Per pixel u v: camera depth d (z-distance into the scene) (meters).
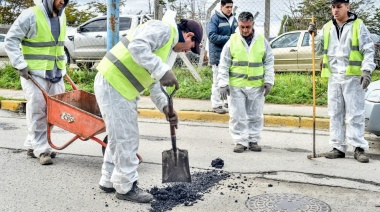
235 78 6.54
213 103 9.20
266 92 6.57
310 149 6.91
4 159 6.02
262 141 7.44
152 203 4.49
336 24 6.19
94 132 5.40
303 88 11.04
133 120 4.30
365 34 5.95
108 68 4.18
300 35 15.40
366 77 5.88
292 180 5.31
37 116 5.77
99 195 4.70
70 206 4.41
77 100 5.98
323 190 4.98
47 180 5.18
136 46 3.85
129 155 4.36
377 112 6.41
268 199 4.67
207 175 5.43
